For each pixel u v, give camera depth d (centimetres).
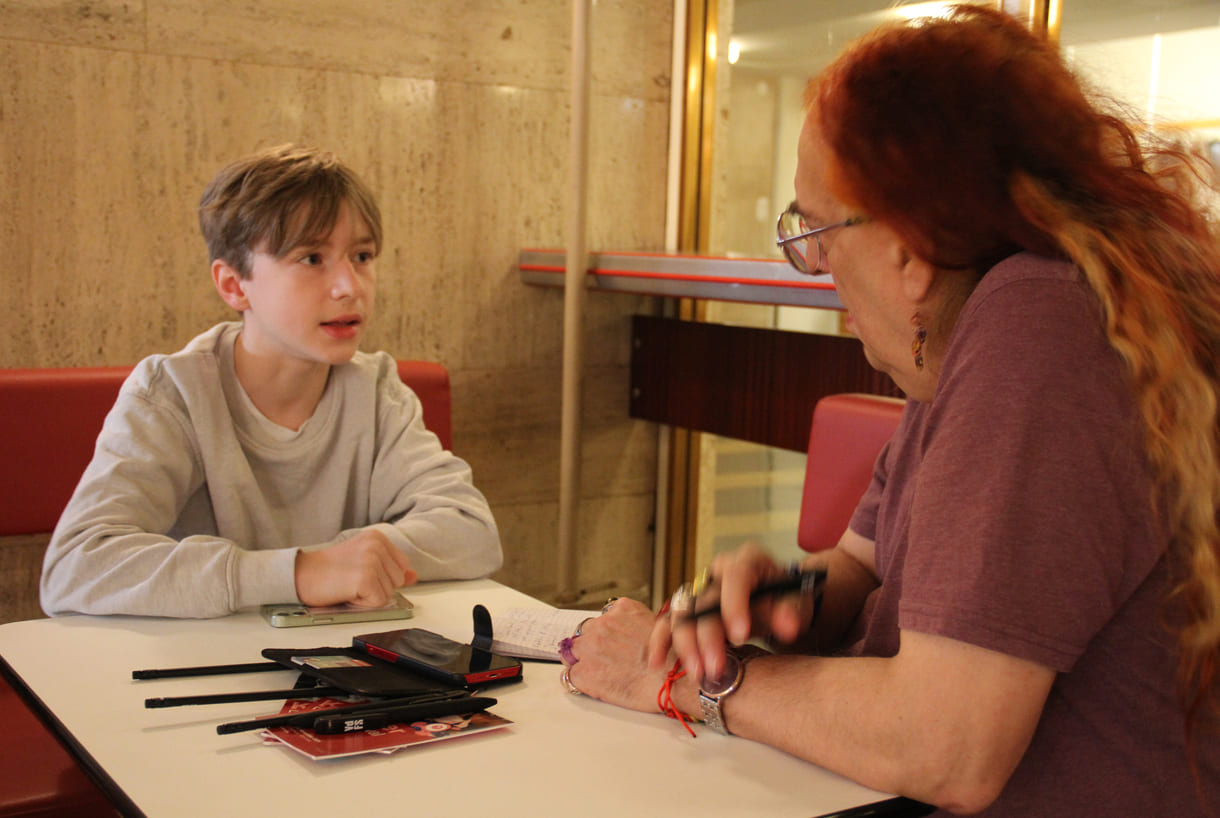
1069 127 78
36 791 111
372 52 262
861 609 110
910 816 74
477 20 275
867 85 79
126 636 107
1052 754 77
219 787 71
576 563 286
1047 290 74
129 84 235
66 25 227
